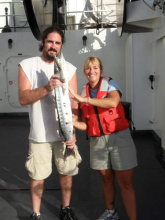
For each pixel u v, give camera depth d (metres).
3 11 12.44
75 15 13.17
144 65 6.94
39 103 2.98
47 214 3.37
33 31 5.92
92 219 3.24
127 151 2.85
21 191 4.04
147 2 4.60
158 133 6.24
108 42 9.86
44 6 6.46
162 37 5.26
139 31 6.19
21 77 2.97
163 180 4.28
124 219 3.22
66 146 2.82
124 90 9.95
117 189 3.99
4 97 10.49
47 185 4.21
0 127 8.73
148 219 3.21
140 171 4.66
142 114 7.08
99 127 2.86
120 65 9.91
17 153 5.98
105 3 10.04
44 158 3.07
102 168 2.95
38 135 3.00
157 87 6.38
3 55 10.27
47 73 2.99
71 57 10.01
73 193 3.94
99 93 2.86
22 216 3.35
